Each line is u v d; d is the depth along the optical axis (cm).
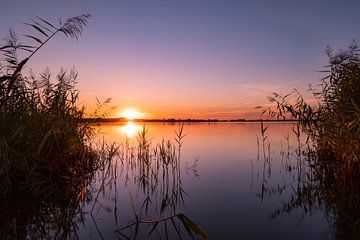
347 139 732
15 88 607
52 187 636
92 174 873
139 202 611
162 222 496
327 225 479
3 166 553
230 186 740
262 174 876
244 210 557
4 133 559
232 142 1802
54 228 471
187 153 1312
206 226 479
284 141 1786
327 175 840
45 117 700
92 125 925
